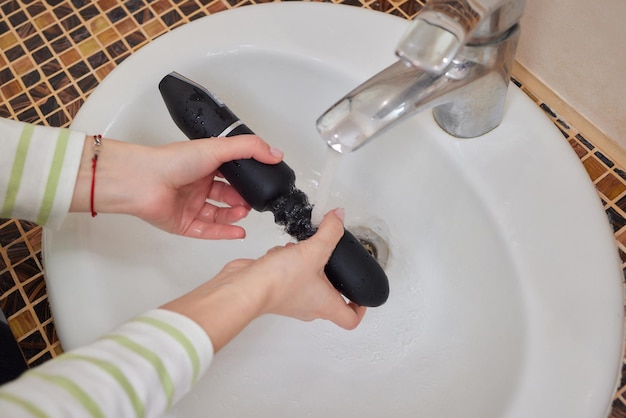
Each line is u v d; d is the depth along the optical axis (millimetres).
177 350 353
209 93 519
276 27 585
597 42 508
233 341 557
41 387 314
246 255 627
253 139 487
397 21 577
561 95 579
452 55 323
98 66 676
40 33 702
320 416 527
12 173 466
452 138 521
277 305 437
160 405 349
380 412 521
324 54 566
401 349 557
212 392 514
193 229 565
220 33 587
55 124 650
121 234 557
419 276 585
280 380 547
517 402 425
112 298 505
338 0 668
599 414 417
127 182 498
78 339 474
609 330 440
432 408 503
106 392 323
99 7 709
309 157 653
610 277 457
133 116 579
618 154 560
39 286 583
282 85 605
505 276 484
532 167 503
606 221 479
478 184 501
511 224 484
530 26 560
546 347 439
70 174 477
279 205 507
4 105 665
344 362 560
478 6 346
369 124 390
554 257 469
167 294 565
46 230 521
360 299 496
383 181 612
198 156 490
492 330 495
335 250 489
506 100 530
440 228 573
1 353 526
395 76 404
